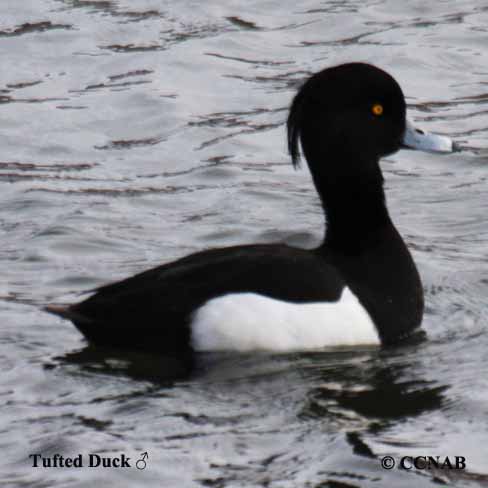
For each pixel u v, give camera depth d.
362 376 9.91
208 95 16.48
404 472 8.42
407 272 10.81
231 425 9.08
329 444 8.79
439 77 16.97
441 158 15.21
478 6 18.97
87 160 15.05
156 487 8.26
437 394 9.60
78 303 10.41
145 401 9.41
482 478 8.38
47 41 17.69
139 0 19.09
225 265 10.28
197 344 10.08
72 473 8.40
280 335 10.10
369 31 18.08
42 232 13.02
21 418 9.13
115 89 16.56
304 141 10.98
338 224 10.86
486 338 10.72
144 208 13.84
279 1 19.06
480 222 13.43
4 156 15.05
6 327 10.77
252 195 14.21
